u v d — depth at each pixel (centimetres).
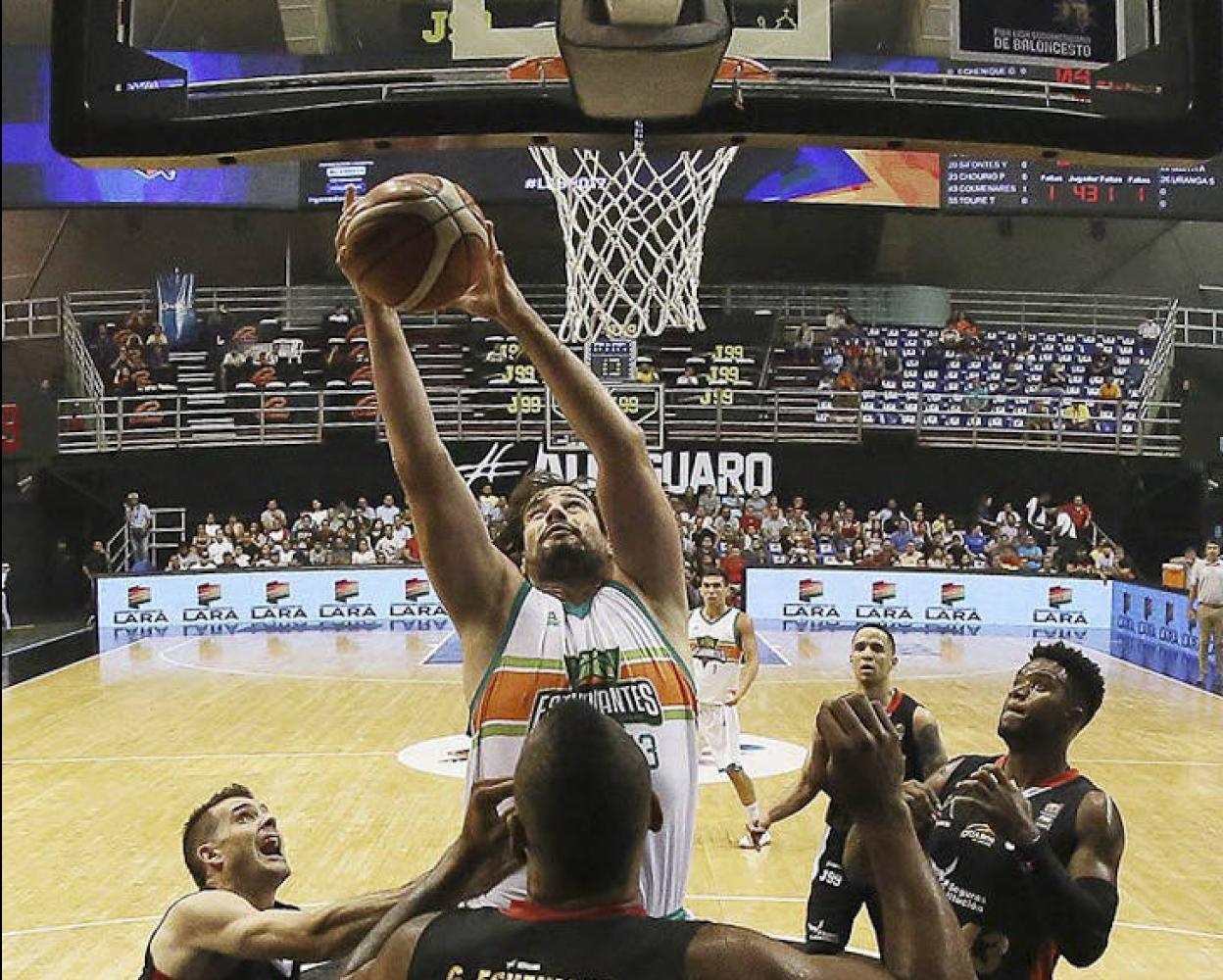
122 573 1933
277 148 229
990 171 1884
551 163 1345
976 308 2377
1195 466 2178
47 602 2200
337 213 2109
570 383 223
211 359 2275
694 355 2262
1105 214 1888
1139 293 2394
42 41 1842
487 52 246
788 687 1305
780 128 224
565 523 228
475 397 2192
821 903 393
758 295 2352
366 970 166
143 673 1431
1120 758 997
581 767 157
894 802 152
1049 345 2277
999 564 2050
